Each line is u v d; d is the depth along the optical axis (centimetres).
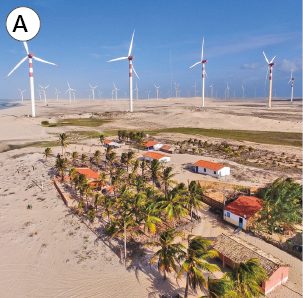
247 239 3766
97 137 12225
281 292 2742
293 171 6738
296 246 3488
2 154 8788
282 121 15775
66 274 3031
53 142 10938
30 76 18875
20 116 19375
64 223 4197
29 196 5244
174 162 7706
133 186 5050
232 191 5216
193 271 2444
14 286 2836
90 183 5131
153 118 19375
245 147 9819
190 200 4184
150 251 3494
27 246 3572
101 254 3419
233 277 2431
